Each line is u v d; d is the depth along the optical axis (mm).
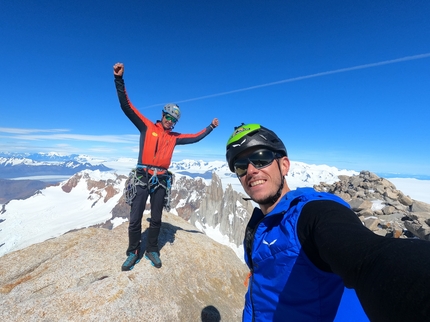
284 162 956
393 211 4535
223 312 2367
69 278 2082
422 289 292
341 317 675
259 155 900
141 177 2197
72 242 2727
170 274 2381
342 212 646
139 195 2201
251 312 925
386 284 346
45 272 2160
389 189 5438
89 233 2980
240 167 958
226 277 2998
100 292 1854
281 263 722
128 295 1894
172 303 2027
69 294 1791
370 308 368
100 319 1662
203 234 3861
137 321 1736
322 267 667
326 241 567
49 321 1590
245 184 963
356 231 539
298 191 795
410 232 3656
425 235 3234
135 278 2104
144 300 1910
